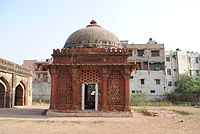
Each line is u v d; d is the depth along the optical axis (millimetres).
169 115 11156
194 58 30250
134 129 6551
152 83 26422
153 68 27547
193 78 29453
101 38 10633
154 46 27672
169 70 28391
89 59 9891
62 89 9859
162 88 26453
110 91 9758
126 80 9711
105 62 9836
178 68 28375
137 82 26328
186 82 26812
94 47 10367
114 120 8266
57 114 9367
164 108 16891
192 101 22766
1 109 12539
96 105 9680
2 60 13133
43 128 6406
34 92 24875
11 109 12789
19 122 7445
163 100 25672
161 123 8023
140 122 8039
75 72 9711
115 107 9602
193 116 10812
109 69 9812
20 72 15953
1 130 5949
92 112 9336
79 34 10891
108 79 9859
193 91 24266
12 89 14516
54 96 9656
